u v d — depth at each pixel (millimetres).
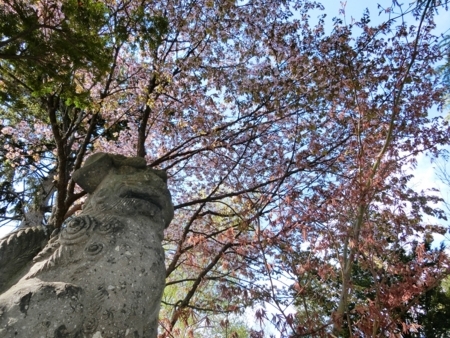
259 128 8562
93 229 2377
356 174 4887
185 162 9430
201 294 7531
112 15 5824
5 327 1810
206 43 8367
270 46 8086
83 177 3000
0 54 4719
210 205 9375
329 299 4746
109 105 7258
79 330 1938
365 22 6996
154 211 2686
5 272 2404
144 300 2158
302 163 6820
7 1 4828
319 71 7105
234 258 6672
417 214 5117
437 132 5316
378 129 5305
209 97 8258
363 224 4395
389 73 6352
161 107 8625
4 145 9820
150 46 6211
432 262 3771
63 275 2156
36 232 2637
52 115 6918
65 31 4797
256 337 3795
